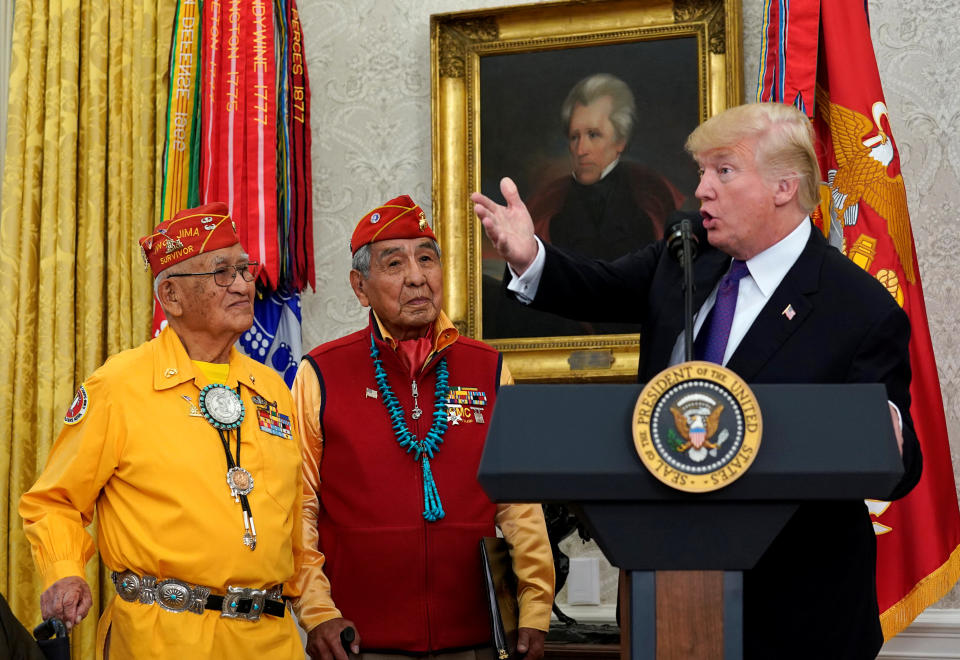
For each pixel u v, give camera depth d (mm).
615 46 3965
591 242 3898
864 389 1308
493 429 1302
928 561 3113
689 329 1597
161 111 4047
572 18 3990
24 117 4102
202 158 3826
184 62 3883
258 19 3852
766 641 1790
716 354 1961
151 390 2318
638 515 1314
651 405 1276
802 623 1779
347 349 2801
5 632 2107
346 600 2582
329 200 4227
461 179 4012
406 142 4195
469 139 4027
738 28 3805
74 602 2168
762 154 1904
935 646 3457
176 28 3920
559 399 1308
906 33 3771
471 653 2582
